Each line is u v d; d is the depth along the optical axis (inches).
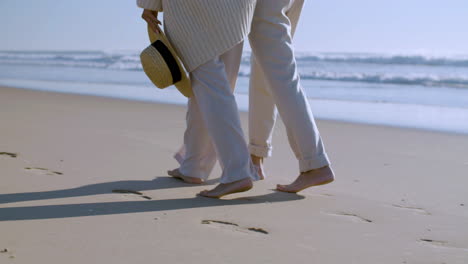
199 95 77.6
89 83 372.5
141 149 114.4
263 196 80.7
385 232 64.2
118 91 307.3
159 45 76.9
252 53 89.3
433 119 201.2
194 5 74.1
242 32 75.1
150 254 53.6
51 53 1060.5
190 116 86.1
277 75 79.1
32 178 84.5
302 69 529.0
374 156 121.0
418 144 141.4
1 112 172.4
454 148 135.3
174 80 78.0
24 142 115.6
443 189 89.0
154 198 76.4
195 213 69.3
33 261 50.1
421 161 115.2
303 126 80.0
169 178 89.7
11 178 83.8
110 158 103.4
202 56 75.8
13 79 406.3
